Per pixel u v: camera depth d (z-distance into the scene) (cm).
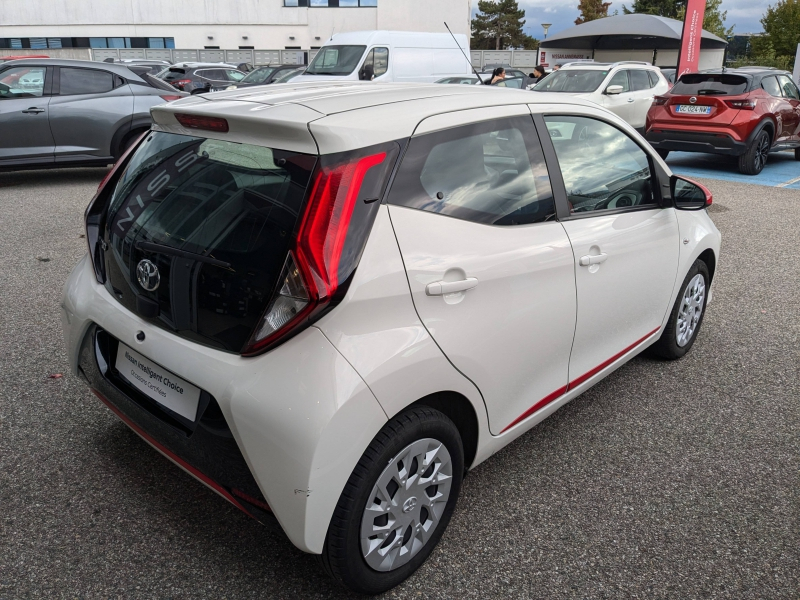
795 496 278
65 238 636
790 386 374
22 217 718
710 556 243
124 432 308
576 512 264
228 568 229
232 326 192
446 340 210
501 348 234
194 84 2192
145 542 240
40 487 267
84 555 232
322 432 178
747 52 5169
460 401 229
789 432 328
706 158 1319
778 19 4428
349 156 190
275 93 241
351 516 193
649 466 297
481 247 223
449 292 210
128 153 257
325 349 183
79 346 256
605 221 289
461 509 264
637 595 224
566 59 2922
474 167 230
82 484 270
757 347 427
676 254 349
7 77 851
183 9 4003
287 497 185
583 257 269
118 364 240
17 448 292
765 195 946
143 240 218
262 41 4038
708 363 402
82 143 887
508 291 233
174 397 212
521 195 249
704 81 1106
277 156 196
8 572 223
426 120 217
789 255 643
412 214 204
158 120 243
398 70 1573
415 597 220
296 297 181
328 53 1579
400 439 200
